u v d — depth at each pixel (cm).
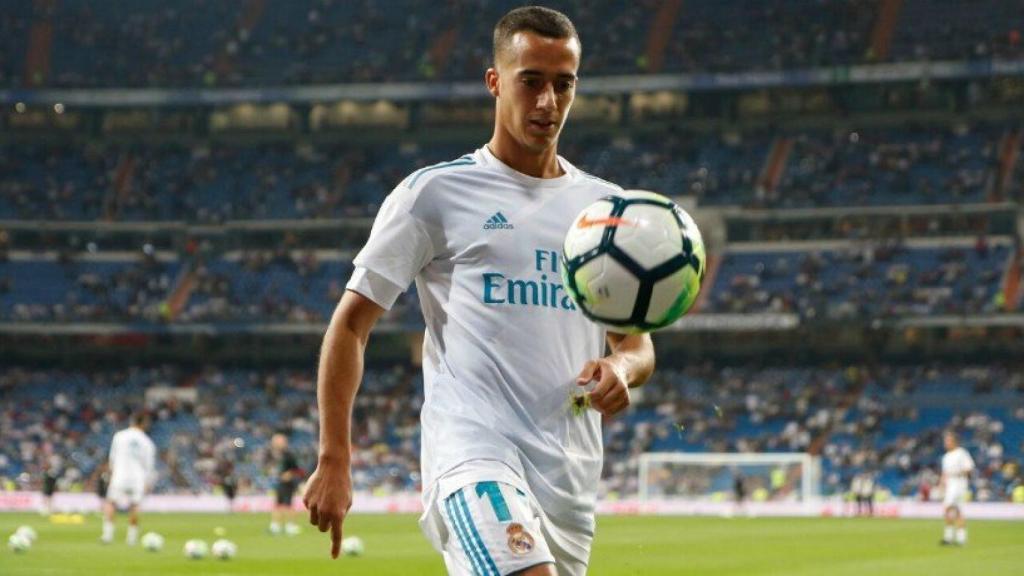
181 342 19812
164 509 15412
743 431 17112
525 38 1659
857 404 17250
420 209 1708
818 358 18388
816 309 17538
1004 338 17825
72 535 9319
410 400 18350
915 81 19088
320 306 19238
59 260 19962
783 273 18562
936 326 17425
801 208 18775
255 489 16550
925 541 9350
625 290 1529
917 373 17675
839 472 16175
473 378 1686
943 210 18425
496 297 1694
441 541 1702
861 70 18738
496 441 1658
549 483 1680
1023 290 17425
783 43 19962
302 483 13075
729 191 19325
